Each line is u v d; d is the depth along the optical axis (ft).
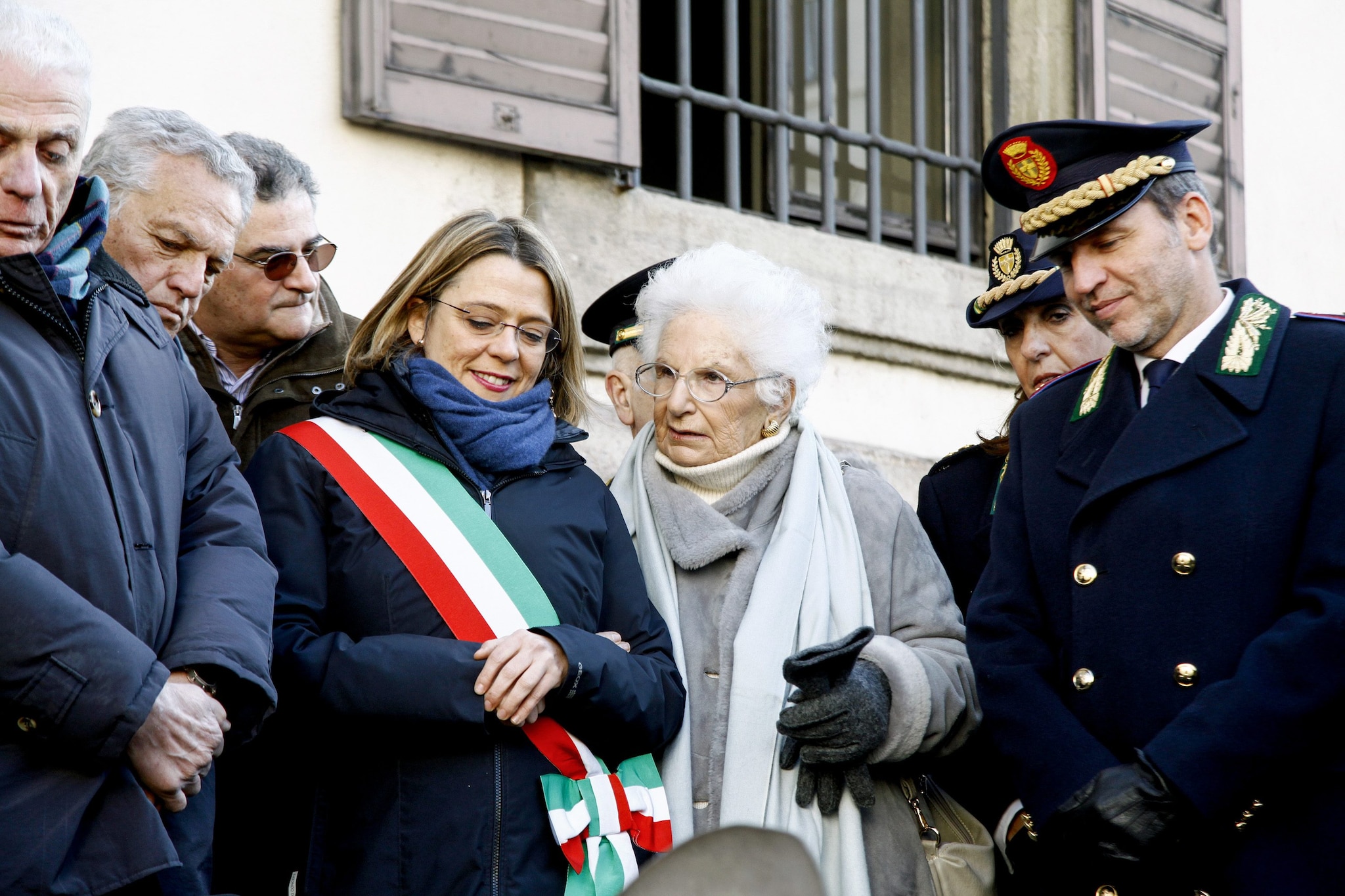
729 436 14.48
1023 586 13.14
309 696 11.80
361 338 13.75
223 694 10.63
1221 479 12.02
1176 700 11.81
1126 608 12.17
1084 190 12.57
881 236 25.26
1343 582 11.39
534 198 20.62
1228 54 28.02
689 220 22.12
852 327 23.79
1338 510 11.59
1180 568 11.96
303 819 12.87
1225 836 11.57
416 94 19.31
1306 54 30.09
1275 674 11.23
